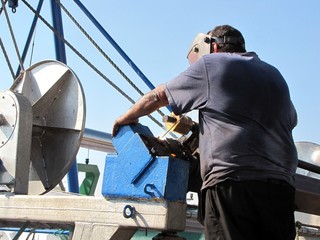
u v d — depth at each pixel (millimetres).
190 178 3279
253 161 2740
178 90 2947
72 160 4887
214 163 2781
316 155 5602
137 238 5594
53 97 5121
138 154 3018
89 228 3148
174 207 2910
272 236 2740
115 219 3033
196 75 2908
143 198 2936
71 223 3369
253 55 3117
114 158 3115
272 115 2893
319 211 4398
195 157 3350
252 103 2844
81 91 4957
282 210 2781
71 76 5062
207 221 2809
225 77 2857
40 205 3516
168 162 2895
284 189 2807
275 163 2809
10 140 4461
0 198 3801
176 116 3340
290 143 2984
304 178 3846
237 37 3201
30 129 4555
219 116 2834
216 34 3211
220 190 2736
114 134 3182
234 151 2750
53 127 5082
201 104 2887
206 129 2875
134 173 3002
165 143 3252
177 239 3014
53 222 3469
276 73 3051
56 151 5031
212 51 3209
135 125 3221
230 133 2781
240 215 2695
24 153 4445
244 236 2684
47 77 5180
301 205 4246
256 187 2709
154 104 3055
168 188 2877
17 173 4348
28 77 5305
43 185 5027
